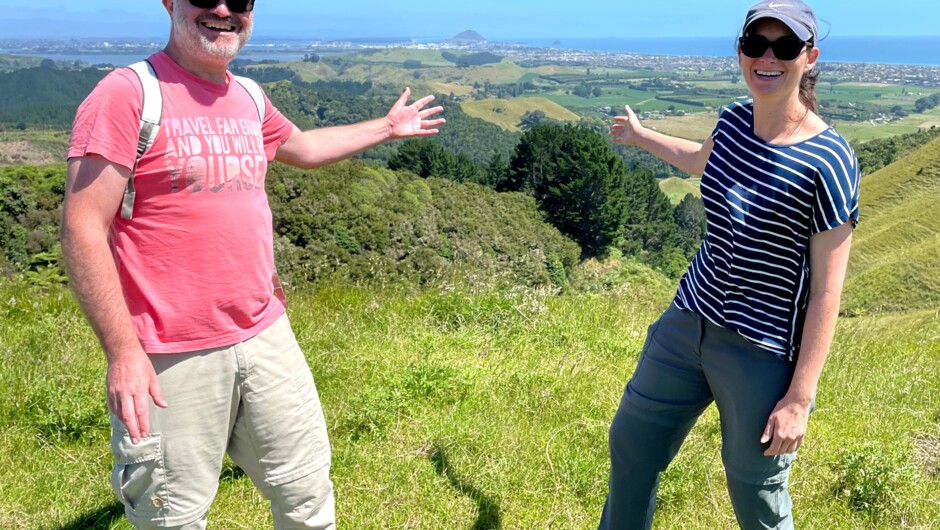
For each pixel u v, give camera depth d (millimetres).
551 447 3809
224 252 2338
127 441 2340
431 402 4270
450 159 74312
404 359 4973
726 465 2557
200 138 2279
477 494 3420
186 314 2311
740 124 2441
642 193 65375
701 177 2520
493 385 4531
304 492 2611
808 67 2311
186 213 2270
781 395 2395
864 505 3346
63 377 4418
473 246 31609
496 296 6137
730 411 2488
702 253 2598
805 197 2250
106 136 2117
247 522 3213
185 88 2295
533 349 5285
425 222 34406
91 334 5410
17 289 6793
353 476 3531
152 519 2412
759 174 2322
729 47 2418
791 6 2201
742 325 2400
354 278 7262
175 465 2385
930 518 3279
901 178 61938
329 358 4906
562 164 57375
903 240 50500
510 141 193750
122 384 2191
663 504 3359
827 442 3988
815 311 2295
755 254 2357
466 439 3814
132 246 2271
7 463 3564
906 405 4566
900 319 8398
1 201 21781
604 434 3957
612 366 4996
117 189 2166
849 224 2246
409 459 3664
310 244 27719
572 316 6102
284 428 2547
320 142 3062
